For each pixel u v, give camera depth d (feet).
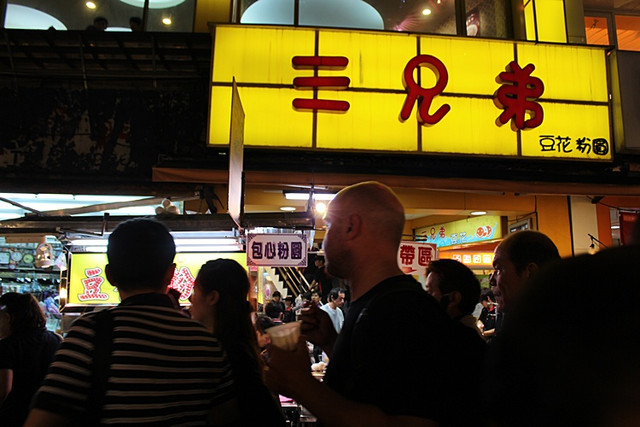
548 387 1.40
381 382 4.01
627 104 21.36
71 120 21.27
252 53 20.26
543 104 21.03
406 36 20.83
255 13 22.43
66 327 16.62
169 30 22.40
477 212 24.90
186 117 21.50
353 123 20.20
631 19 26.03
